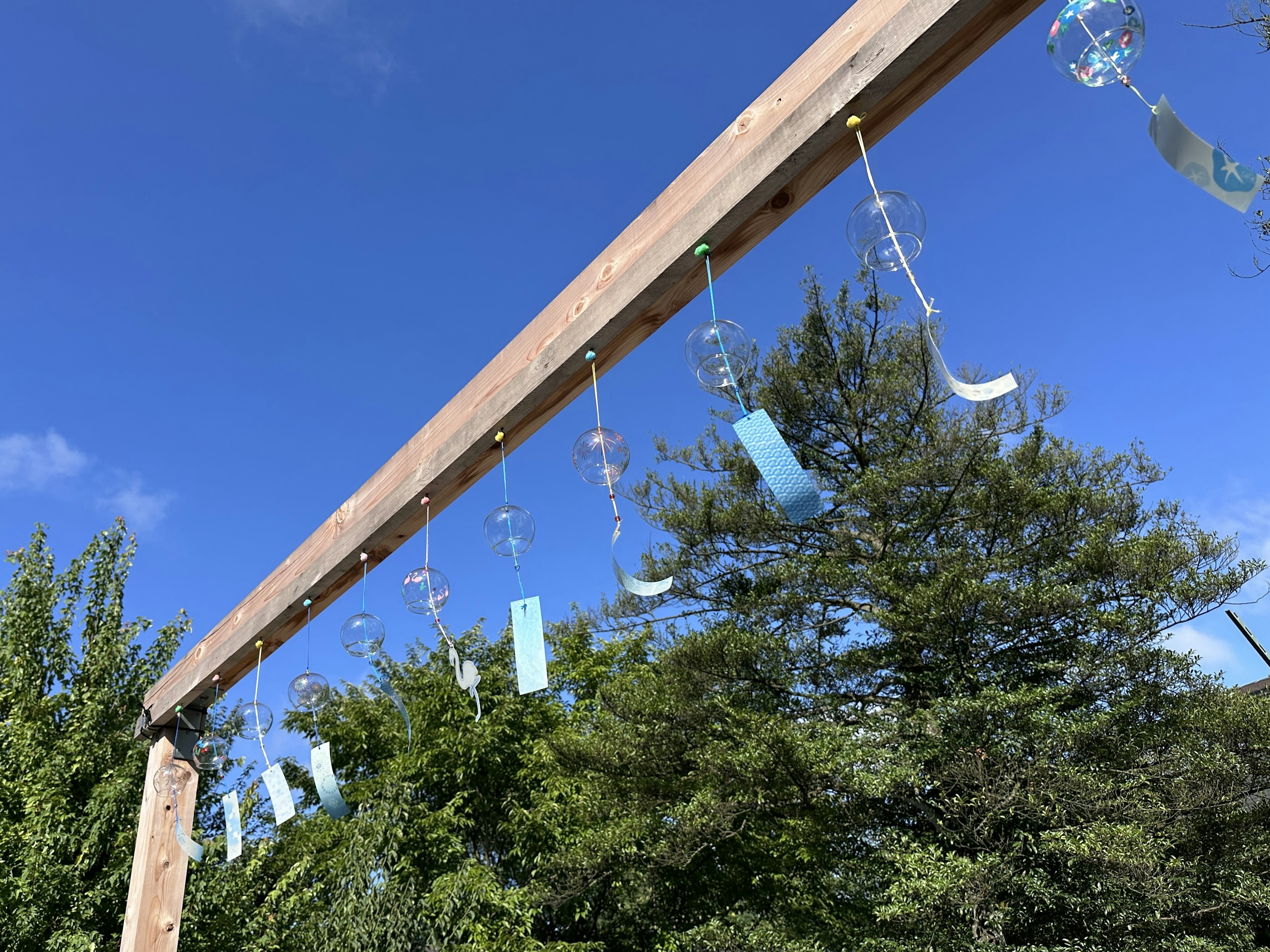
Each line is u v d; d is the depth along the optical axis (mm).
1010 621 6574
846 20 1203
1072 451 7852
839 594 7699
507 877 9648
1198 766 6426
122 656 7805
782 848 8430
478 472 2027
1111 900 5715
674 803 7641
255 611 2705
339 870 6094
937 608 6527
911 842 6379
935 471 7320
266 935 6473
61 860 6164
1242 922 6324
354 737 10492
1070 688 6547
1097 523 7352
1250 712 6438
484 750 9625
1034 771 5941
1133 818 6066
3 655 7312
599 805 8148
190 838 2982
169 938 2891
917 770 6238
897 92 1153
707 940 6984
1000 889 5887
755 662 7293
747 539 8438
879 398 8367
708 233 1342
